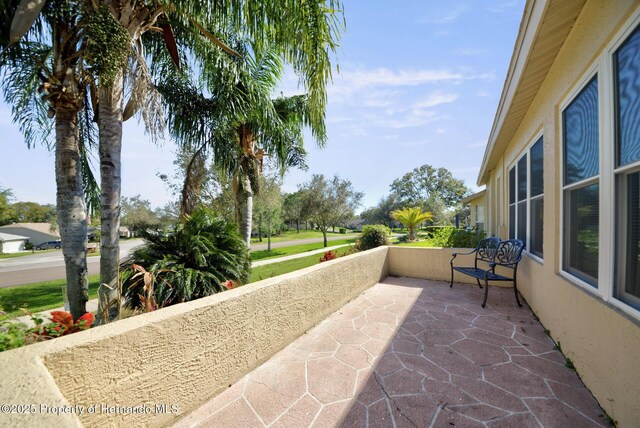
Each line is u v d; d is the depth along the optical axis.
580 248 2.28
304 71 3.14
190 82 5.52
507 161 5.63
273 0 2.96
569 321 2.32
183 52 4.91
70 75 3.29
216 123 5.55
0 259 21.44
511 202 5.41
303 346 2.67
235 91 5.34
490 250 4.56
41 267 14.88
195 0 3.00
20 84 3.75
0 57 3.31
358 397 1.91
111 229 3.06
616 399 1.60
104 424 1.35
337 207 18.30
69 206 3.41
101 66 2.67
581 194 2.27
